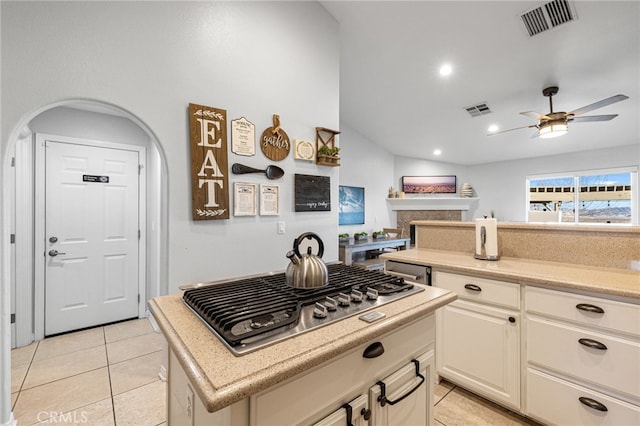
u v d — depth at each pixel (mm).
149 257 3312
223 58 2105
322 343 788
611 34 2699
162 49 1862
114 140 3098
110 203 3074
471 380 1806
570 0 2377
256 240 2273
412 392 1094
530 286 1561
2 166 1438
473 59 3254
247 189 2215
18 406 1805
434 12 2654
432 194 6797
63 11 1568
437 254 2342
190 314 1024
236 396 602
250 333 808
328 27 2801
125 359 2367
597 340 1347
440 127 5094
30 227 2621
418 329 1131
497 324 1684
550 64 3184
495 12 2584
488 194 6832
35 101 1499
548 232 1972
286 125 2457
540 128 3537
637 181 5078
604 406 1328
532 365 1560
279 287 1268
